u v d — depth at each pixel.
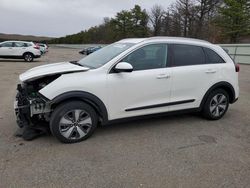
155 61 4.80
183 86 5.05
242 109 6.66
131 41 4.98
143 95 4.68
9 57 20.86
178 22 54.66
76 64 4.86
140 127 5.11
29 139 4.33
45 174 3.37
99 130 4.90
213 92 5.52
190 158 3.89
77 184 3.18
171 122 5.45
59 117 4.12
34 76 4.23
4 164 3.58
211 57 5.48
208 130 5.07
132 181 3.26
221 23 45.00
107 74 4.38
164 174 3.44
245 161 3.85
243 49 24.45
